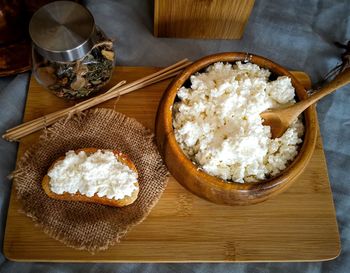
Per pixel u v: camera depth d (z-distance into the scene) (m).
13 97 0.33
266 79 0.29
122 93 0.33
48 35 0.27
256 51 0.37
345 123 0.35
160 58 0.36
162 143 0.27
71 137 0.31
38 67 0.29
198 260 0.28
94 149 0.29
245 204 0.27
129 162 0.29
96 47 0.30
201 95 0.28
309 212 0.30
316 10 0.40
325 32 0.39
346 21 0.39
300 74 0.35
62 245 0.28
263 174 0.27
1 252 0.29
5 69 0.33
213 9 0.33
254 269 0.30
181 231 0.29
